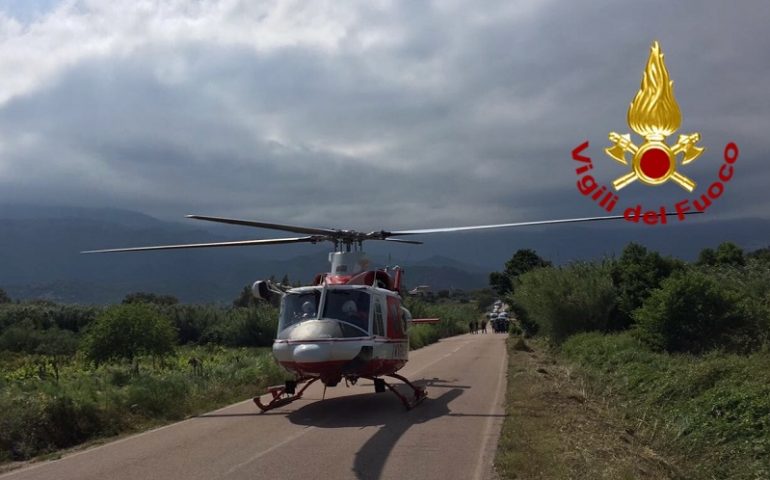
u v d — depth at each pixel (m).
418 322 20.03
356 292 12.42
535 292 31.95
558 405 12.70
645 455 9.83
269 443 9.85
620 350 20.58
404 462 8.52
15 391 12.14
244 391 15.41
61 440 10.50
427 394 14.61
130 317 28.84
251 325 51.12
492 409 12.57
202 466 8.58
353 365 11.77
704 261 46.34
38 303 61.22
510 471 7.88
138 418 12.07
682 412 12.50
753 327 19.39
